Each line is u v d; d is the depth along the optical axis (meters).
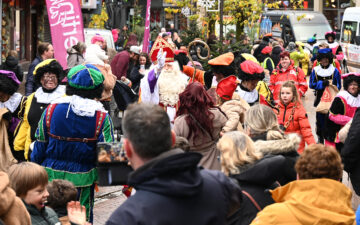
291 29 32.09
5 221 4.15
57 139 6.55
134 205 3.19
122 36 31.06
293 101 8.52
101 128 6.60
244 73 8.29
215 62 7.44
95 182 6.81
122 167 5.19
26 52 24.41
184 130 6.12
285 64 13.01
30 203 5.18
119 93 10.20
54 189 5.79
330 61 12.38
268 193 4.76
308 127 8.47
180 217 3.22
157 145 3.28
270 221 4.22
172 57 7.89
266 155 4.92
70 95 6.62
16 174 5.12
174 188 3.19
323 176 4.26
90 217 6.87
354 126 6.84
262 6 20.27
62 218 5.77
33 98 7.74
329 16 44.41
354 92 8.65
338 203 4.20
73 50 10.56
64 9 10.78
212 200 3.34
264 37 20.19
